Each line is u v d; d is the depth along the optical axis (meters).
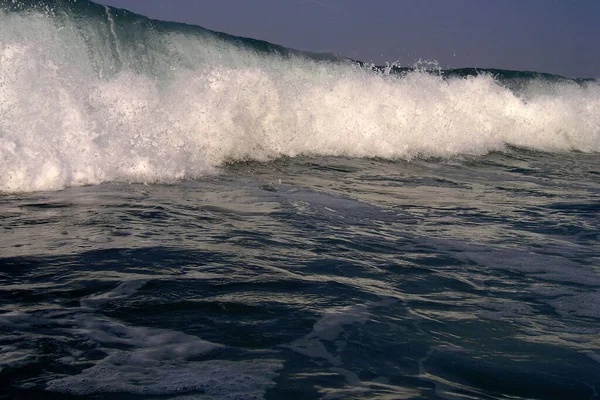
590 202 7.47
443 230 5.57
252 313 3.29
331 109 10.94
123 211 5.46
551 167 11.31
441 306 3.60
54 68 7.48
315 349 2.90
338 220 5.65
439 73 13.77
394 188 7.79
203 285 3.67
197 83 9.41
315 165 9.29
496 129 13.72
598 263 4.73
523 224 6.04
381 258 4.52
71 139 6.92
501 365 2.86
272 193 6.75
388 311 3.44
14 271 3.74
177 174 7.27
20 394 2.37
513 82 16.66
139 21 10.23
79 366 2.61
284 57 11.83
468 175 9.55
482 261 4.60
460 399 2.53
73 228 4.82
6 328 2.92
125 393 2.41
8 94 6.93
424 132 11.68
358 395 2.51
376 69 12.81
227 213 5.64
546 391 2.64
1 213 5.20
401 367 2.78
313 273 4.05
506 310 3.59
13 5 8.62
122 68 9.79
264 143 9.70
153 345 2.84
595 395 2.62
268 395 2.46
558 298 3.85
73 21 9.34
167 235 4.75
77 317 3.11
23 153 6.42
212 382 2.53
